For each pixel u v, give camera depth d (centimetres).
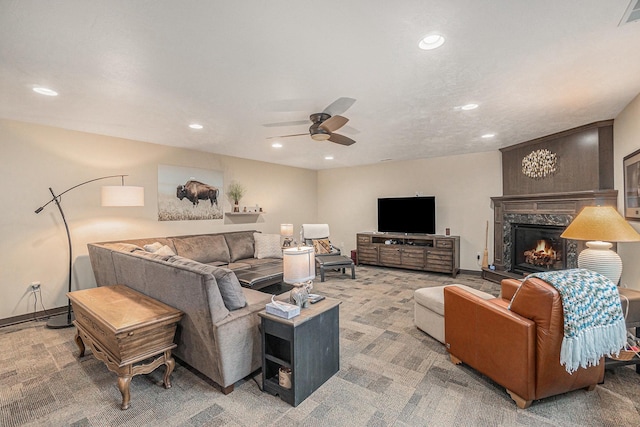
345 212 729
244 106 285
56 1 137
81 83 230
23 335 301
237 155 556
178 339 231
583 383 195
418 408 189
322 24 159
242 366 212
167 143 448
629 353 207
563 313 173
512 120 342
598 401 194
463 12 150
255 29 163
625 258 309
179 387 212
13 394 205
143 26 159
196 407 191
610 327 177
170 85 236
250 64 203
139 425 175
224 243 497
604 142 349
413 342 282
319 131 293
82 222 379
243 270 436
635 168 280
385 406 191
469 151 532
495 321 200
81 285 376
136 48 181
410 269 607
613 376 221
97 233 391
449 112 309
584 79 233
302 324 194
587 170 368
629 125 293
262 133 388
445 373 230
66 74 215
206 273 197
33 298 343
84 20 153
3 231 325
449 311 246
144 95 256
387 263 614
